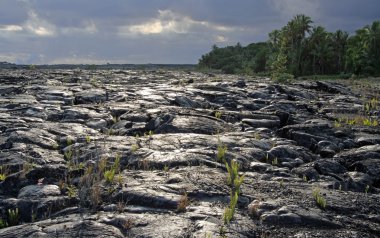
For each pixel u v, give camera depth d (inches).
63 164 324.5
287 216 232.5
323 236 215.2
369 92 1175.0
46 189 268.4
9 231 208.4
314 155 409.7
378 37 3029.0
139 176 294.8
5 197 265.3
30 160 330.6
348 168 373.1
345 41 3400.6
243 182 294.2
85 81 1188.5
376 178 338.6
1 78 1174.3
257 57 3779.5
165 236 204.1
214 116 598.5
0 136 418.3
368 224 236.5
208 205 249.0
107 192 260.8
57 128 463.2
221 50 4896.7
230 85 1102.4
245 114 593.6
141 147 379.9
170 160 334.0
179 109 628.4
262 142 423.8
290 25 3233.3
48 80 1133.1
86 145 381.7
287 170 341.1
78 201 251.3
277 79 1412.4
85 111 589.9
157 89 933.2
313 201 263.4
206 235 204.4
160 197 249.9
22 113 578.2
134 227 214.7
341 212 252.7
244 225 222.1
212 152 363.9
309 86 1215.6
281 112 592.7
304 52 3262.8
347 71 3127.5
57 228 211.0
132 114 576.7
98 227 212.2
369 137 475.5
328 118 643.5
